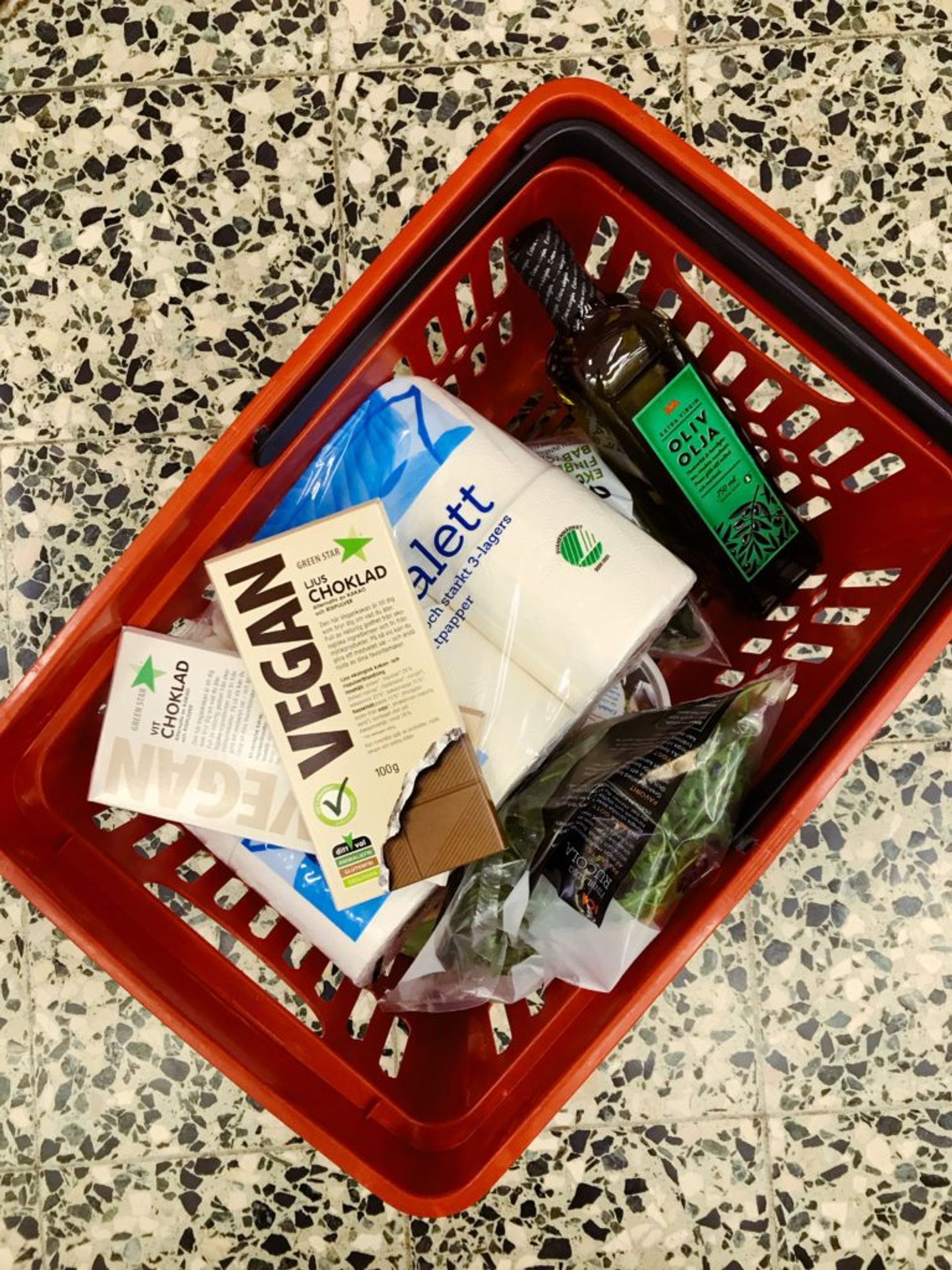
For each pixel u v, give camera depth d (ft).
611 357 2.50
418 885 2.38
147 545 2.31
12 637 3.42
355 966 2.43
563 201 2.45
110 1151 3.39
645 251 2.49
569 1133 3.39
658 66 3.45
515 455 2.44
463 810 2.28
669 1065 3.38
